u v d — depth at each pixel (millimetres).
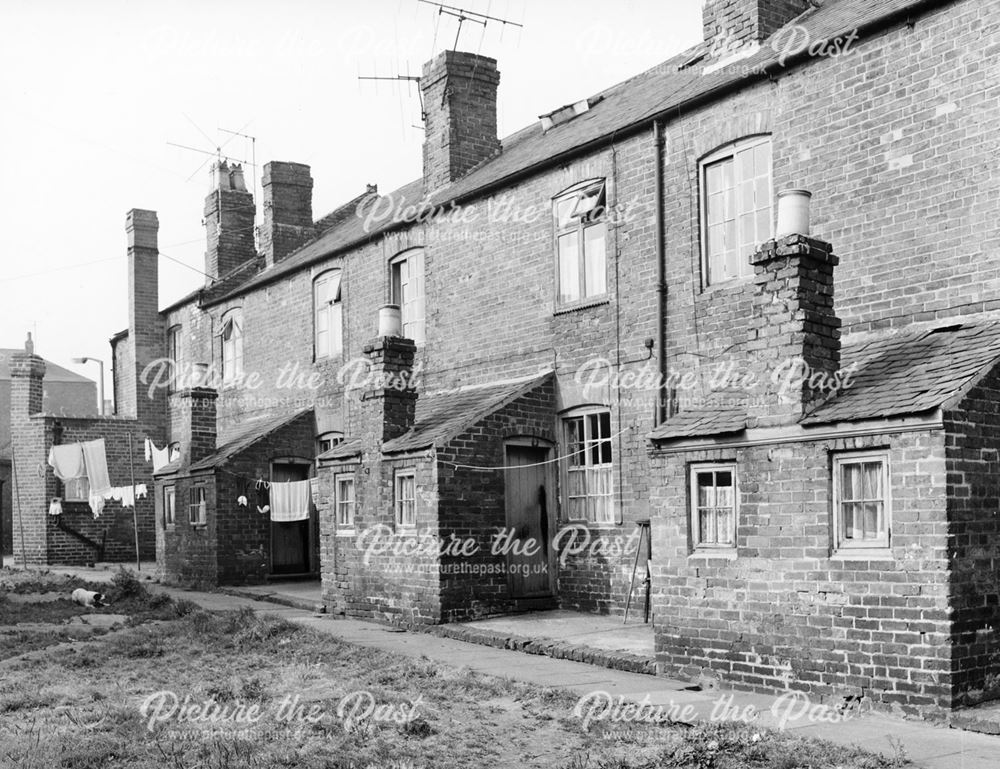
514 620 14352
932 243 10867
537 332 16219
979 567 8570
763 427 9773
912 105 11141
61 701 9117
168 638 12930
